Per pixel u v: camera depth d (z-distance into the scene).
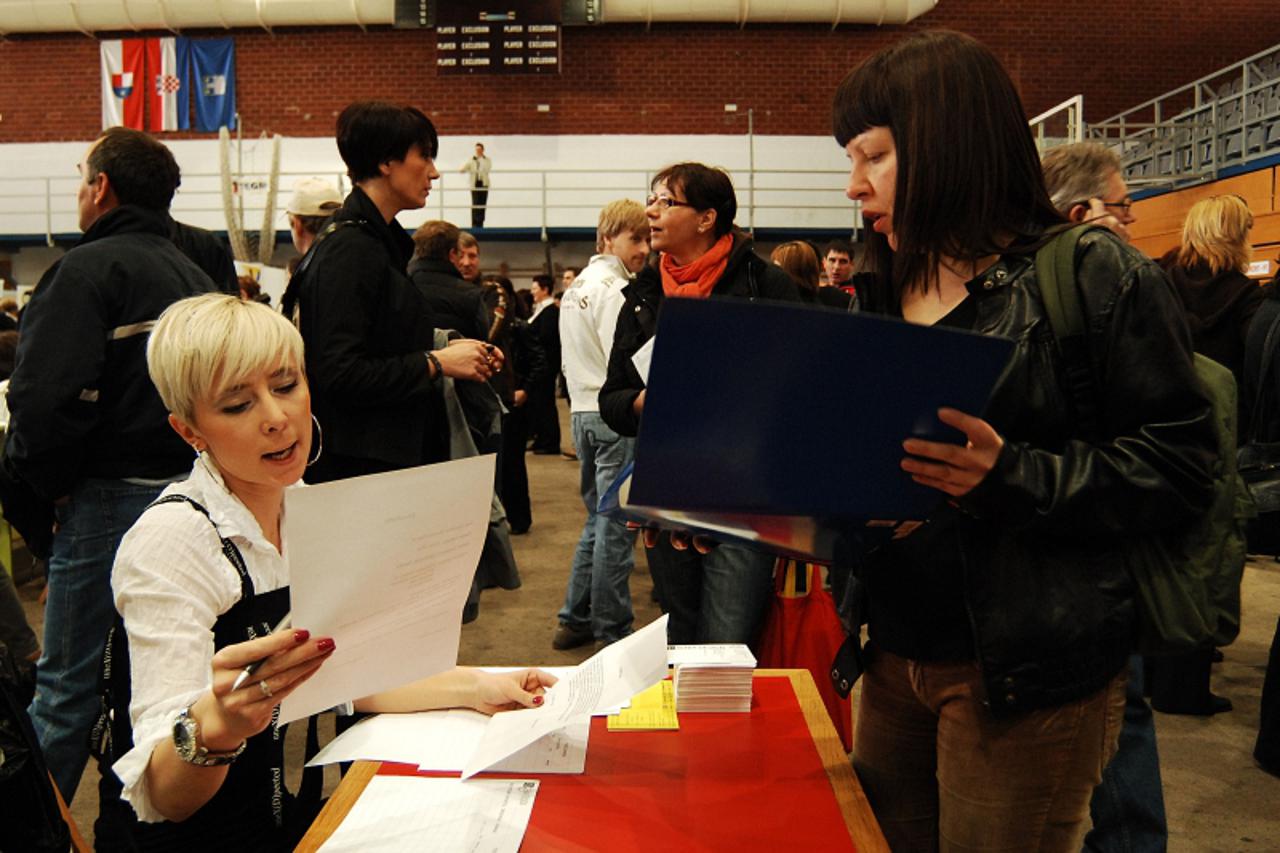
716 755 1.18
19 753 1.10
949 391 0.88
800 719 1.30
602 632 3.34
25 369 2.00
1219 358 3.20
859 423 0.89
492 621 3.91
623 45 11.52
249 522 1.19
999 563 1.05
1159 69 11.43
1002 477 0.94
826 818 1.04
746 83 11.56
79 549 2.12
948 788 1.14
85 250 2.08
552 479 7.35
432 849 0.97
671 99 11.59
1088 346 1.03
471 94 11.57
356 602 0.94
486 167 11.19
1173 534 1.08
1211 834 2.30
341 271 2.18
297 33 11.49
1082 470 0.98
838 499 0.94
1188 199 7.68
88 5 11.12
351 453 2.22
